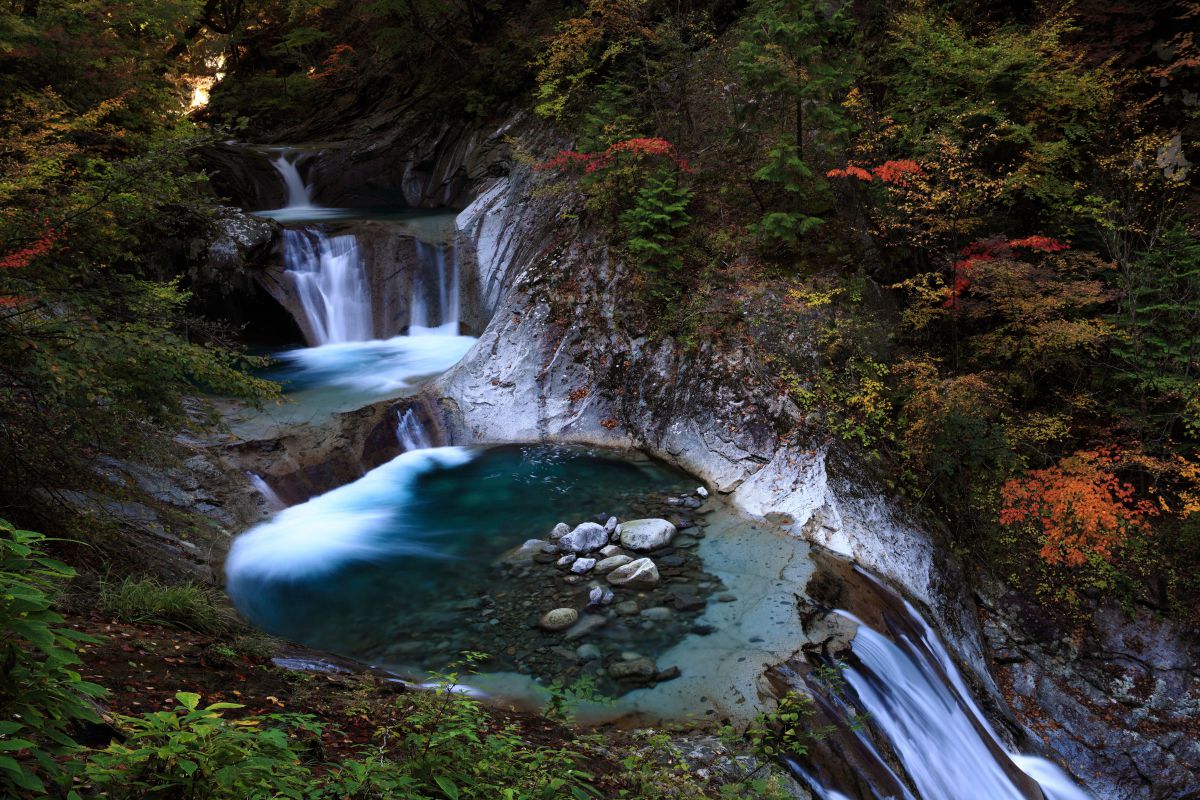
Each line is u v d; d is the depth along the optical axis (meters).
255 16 26.14
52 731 2.08
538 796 3.32
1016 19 13.01
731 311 10.60
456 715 3.74
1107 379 10.83
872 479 9.16
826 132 10.98
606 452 10.80
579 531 8.24
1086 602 9.55
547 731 5.11
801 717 5.59
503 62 17.17
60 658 2.02
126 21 12.16
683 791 4.51
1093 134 11.80
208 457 8.80
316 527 8.64
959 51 10.86
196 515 7.96
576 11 15.41
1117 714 8.90
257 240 13.10
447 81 18.84
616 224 11.86
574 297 11.67
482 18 19.38
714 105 12.98
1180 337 10.17
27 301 5.34
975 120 11.19
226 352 6.36
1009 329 10.88
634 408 10.95
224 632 5.56
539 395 11.41
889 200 10.89
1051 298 9.55
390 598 7.36
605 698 4.82
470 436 11.20
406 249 14.20
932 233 10.15
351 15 24.69
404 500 9.45
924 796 6.02
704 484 9.81
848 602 7.42
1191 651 9.28
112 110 10.89
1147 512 10.05
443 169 17.22
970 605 9.16
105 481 6.21
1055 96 10.90
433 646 6.58
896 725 6.40
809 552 8.05
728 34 13.88
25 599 1.99
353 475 9.89
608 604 7.20
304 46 24.59
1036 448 10.09
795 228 10.63
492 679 6.09
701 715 5.63
